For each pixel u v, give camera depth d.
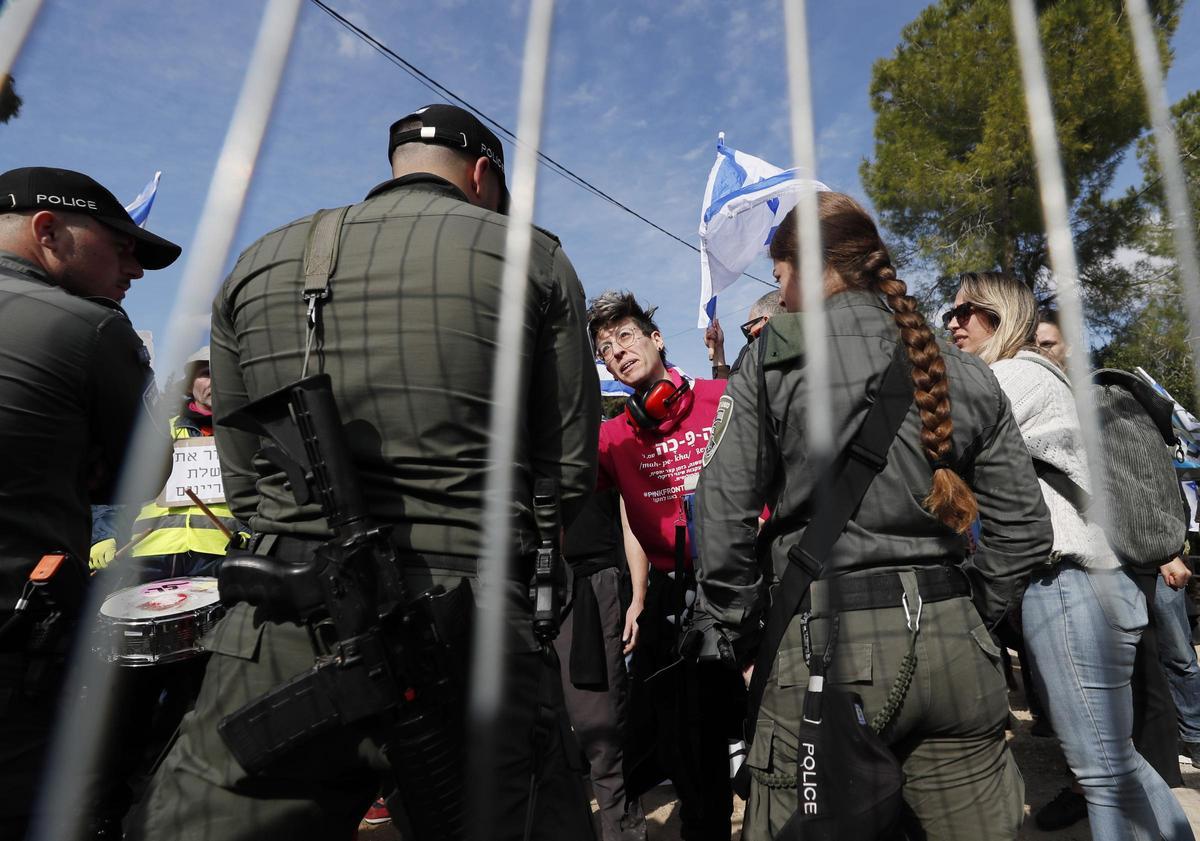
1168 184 0.73
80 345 1.42
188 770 1.05
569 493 1.24
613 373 2.44
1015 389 1.95
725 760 2.11
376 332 1.08
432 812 1.00
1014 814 1.33
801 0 0.76
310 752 1.03
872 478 1.31
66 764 1.34
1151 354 9.38
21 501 1.35
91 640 1.38
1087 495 1.80
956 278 11.37
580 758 1.23
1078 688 1.81
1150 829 1.74
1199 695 2.95
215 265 0.59
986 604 1.49
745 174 4.38
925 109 11.91
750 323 2.80
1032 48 0.77
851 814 1.21
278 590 1.02
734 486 1.45
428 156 1.31
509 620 1.08
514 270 0.91
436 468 1.07
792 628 1.34
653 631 2.29
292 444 1.04
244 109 0.58
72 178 1.64
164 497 2.83
